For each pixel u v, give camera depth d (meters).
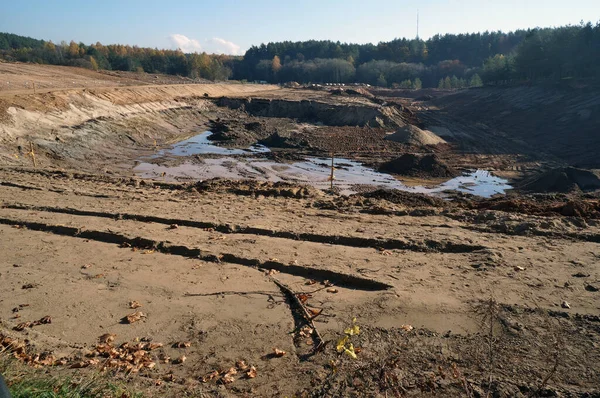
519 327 6.05
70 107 37.78
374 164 33.81
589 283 7.19
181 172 29.53
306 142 41.66
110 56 113.19
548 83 61.09
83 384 4.73
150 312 7.15
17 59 95.19
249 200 13.98
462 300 6.90
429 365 5.38
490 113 59.84
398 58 146.88
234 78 146.88
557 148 40.41
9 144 27.52
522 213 12.05
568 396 4.65
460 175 31.16
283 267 8.52
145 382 5.26
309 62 140.50
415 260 8.60
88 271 8.66
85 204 13.10
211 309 7.19
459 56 144.25
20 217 11.69
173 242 9.77
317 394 4.99
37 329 6.69
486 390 4.82
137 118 45.12
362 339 6.08
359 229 10.45
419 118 57.72
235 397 5.03
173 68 118.38
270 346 6.13
